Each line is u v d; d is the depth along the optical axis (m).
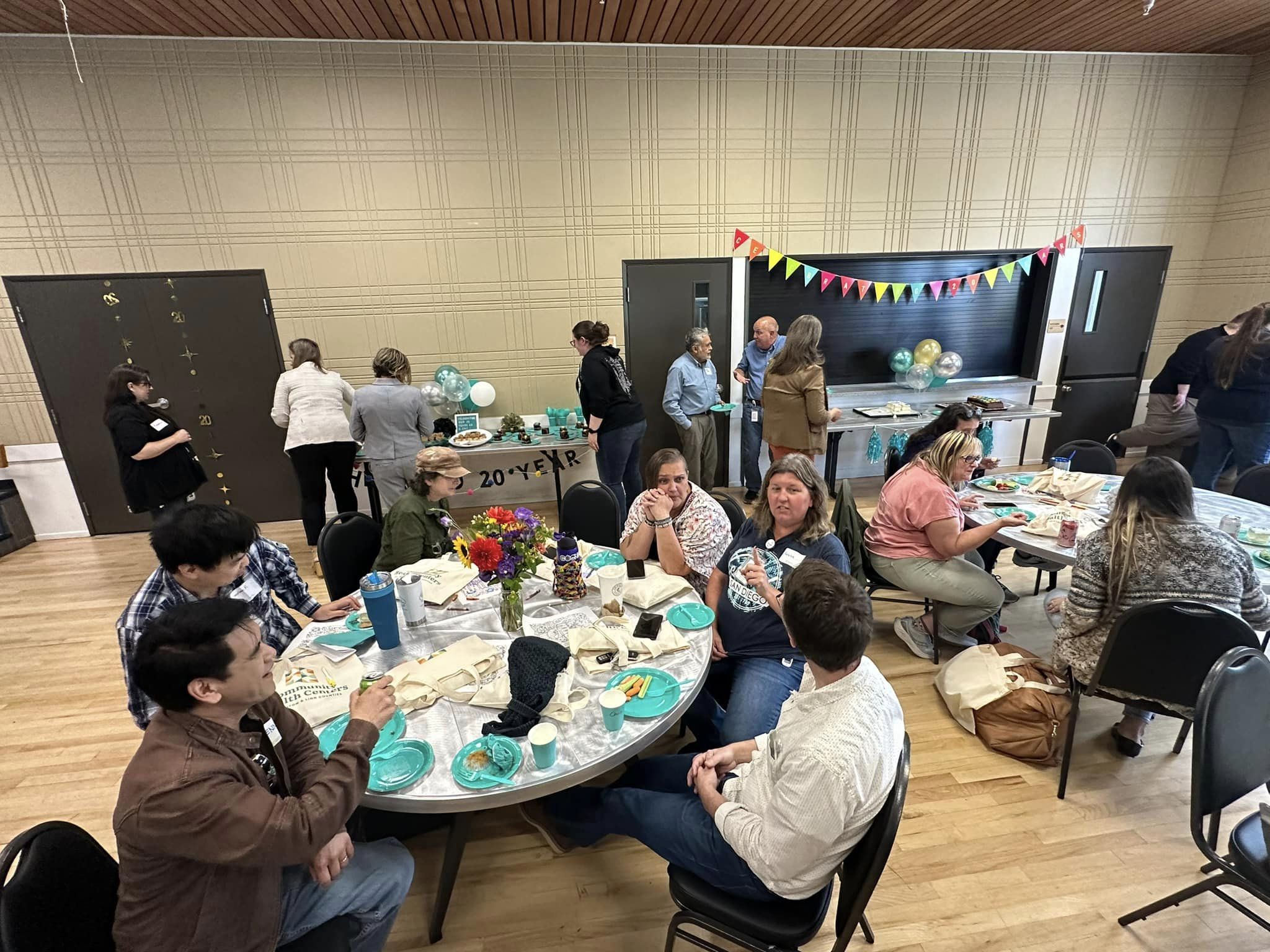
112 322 3.90
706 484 4.57
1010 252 4.69
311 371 3.61
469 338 4.29
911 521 2.43
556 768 1.17
